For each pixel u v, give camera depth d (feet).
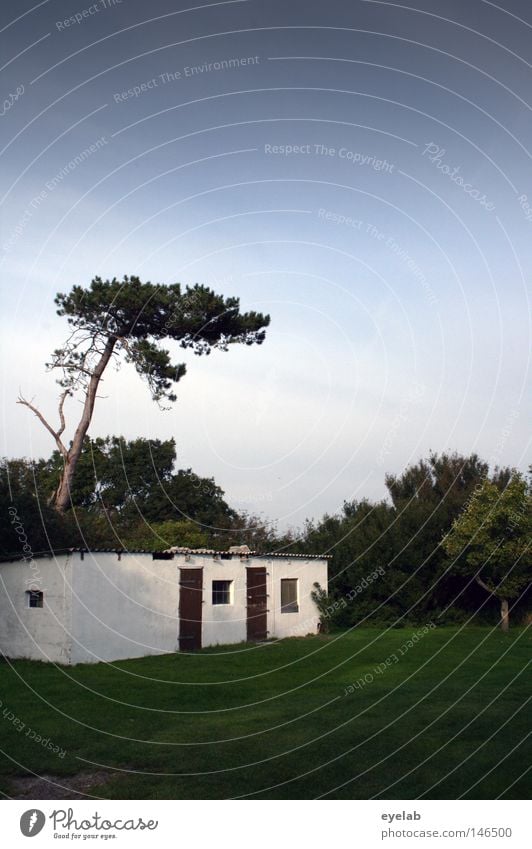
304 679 48.44
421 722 33.27
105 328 83.30
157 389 84.43
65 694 42.37
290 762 27.20
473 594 86.38
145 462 126.21
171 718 36.09
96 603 58.70
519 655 58.75
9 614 61.62
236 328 84.48
